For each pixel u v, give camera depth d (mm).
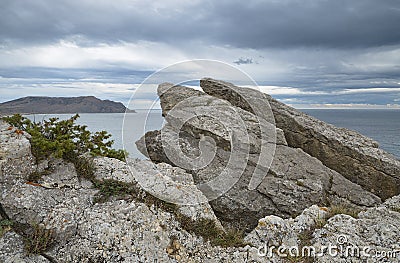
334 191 4891
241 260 2965
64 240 2791
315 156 5750
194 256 2973
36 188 3086
